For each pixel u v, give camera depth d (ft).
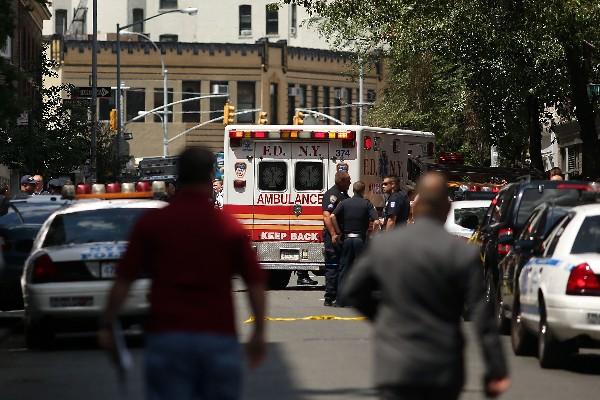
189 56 593.42
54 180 202.69
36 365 98.37
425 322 44.62
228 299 46.11
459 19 209.97
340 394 81.35
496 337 44.73
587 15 190.29
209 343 45.16
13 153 256.32
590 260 89.35
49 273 103.96
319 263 179.52
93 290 103.35
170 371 45.06
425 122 290.35
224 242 46.19
